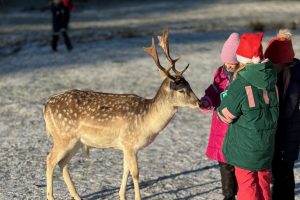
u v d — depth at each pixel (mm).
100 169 7336
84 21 30719
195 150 8148
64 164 6277
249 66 4773
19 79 14312
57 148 6156
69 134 6121
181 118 10102
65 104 6133
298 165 7391
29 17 34812
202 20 29344
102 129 6039
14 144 8539
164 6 41250
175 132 9148
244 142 4836
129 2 46375
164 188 6645
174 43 20406
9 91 12695
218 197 6344
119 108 6035
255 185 5016
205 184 6766
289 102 5090
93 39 22359
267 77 4703
